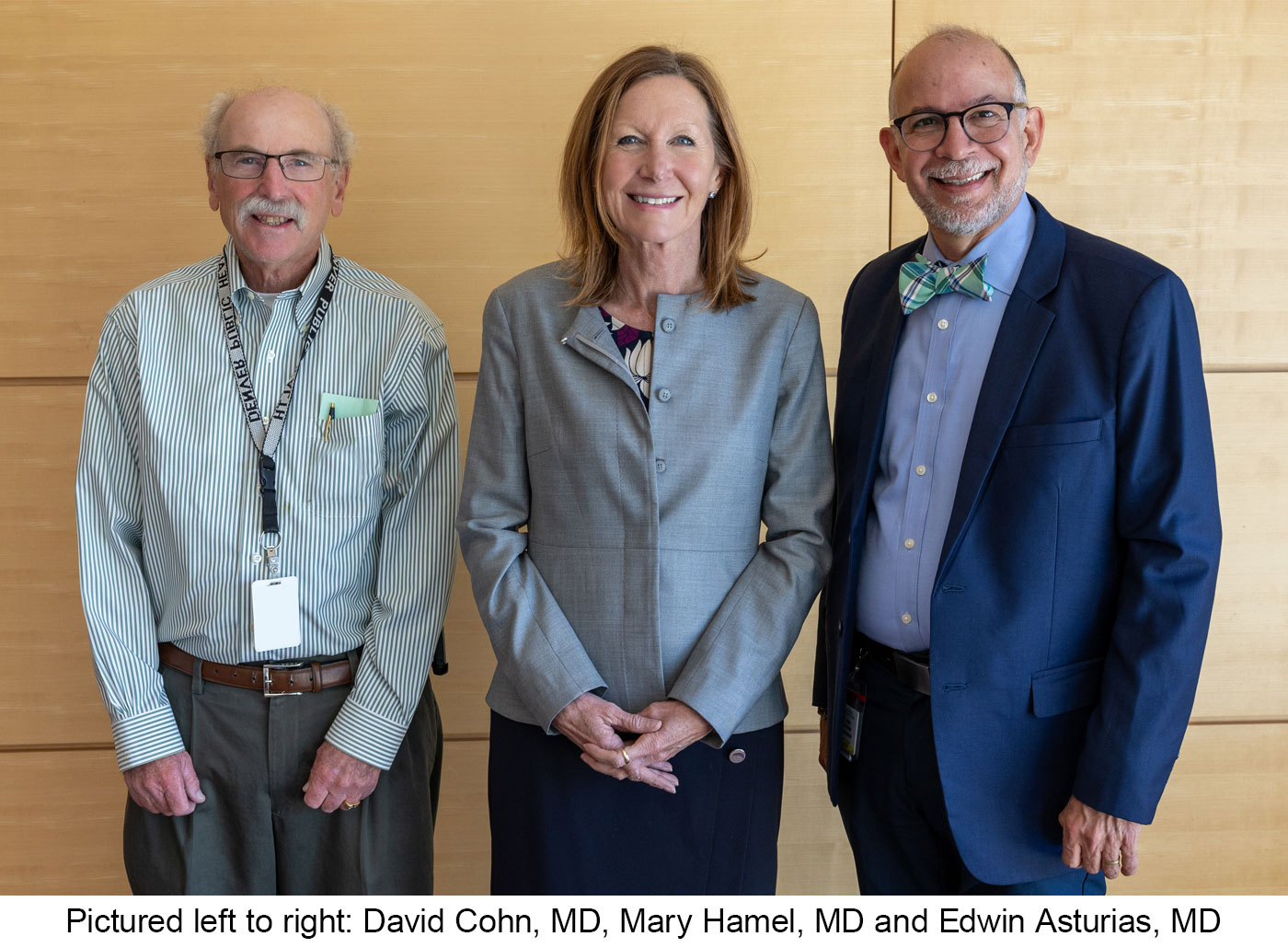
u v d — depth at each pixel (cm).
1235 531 250
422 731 206
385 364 193
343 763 189
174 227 242
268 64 238
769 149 242
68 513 249
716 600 178
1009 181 170
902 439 179
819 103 241
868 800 191
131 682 190
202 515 188
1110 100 240
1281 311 245
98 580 192
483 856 261
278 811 194
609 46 239
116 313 195
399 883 200
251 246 188
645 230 173
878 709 186
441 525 199
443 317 247
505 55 239
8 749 255
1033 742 169
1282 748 255
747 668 172
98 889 258
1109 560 167
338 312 195
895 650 182
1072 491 162
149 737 189
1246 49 239
